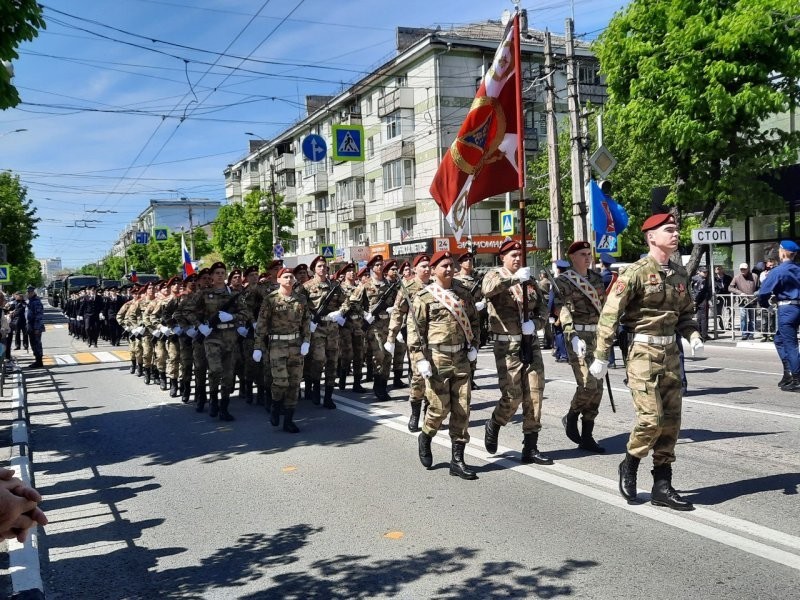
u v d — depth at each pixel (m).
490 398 10.41
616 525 4.84
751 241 21.73
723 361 13.64
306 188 51.34
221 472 6.89
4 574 4.47
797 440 6.89
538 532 4.79
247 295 11.34
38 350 18.02
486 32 39.09
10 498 1.90
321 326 10.18
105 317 25.17
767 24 14.53
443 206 8.23
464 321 6.30
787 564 4.07
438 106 35.69
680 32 15.41
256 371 11.02
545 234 17.39
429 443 6.62
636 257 33.28
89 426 9.76
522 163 6.86
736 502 5.15
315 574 4.36
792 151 16.42
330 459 7.14
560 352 14.38
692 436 7.26
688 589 3.83
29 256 47.19
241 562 4.63
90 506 6.02
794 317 9.82
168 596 4.19
